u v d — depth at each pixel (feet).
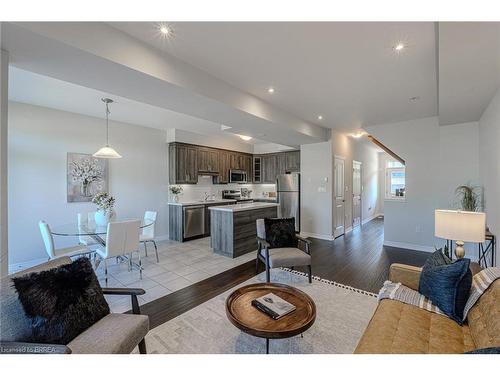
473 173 13.32
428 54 7.73
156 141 18.24
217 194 23.04
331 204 18.39
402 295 6.21
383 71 8.93
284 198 21.33
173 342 6.31
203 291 9.39
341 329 6.82
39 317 4.29
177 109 10.51
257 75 9.29
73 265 5.24
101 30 6.21
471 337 4.72
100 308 5.17
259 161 25.79
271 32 6.67
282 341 6.30
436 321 5.21
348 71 8.94
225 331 6.79
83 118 14.37
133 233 10.61
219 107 10.20
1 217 5.71
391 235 16.44
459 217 6.58
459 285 5.42
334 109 13.32
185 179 19.17
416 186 15.37
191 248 15.84
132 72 7.06
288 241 11.12
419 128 15.20
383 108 13.16
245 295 6.50
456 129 13.89
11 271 11.69
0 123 5.69
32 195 12.49
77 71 6.98
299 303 6.06
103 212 11.77
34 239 12.51
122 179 16.24
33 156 12.53
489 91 8.90
